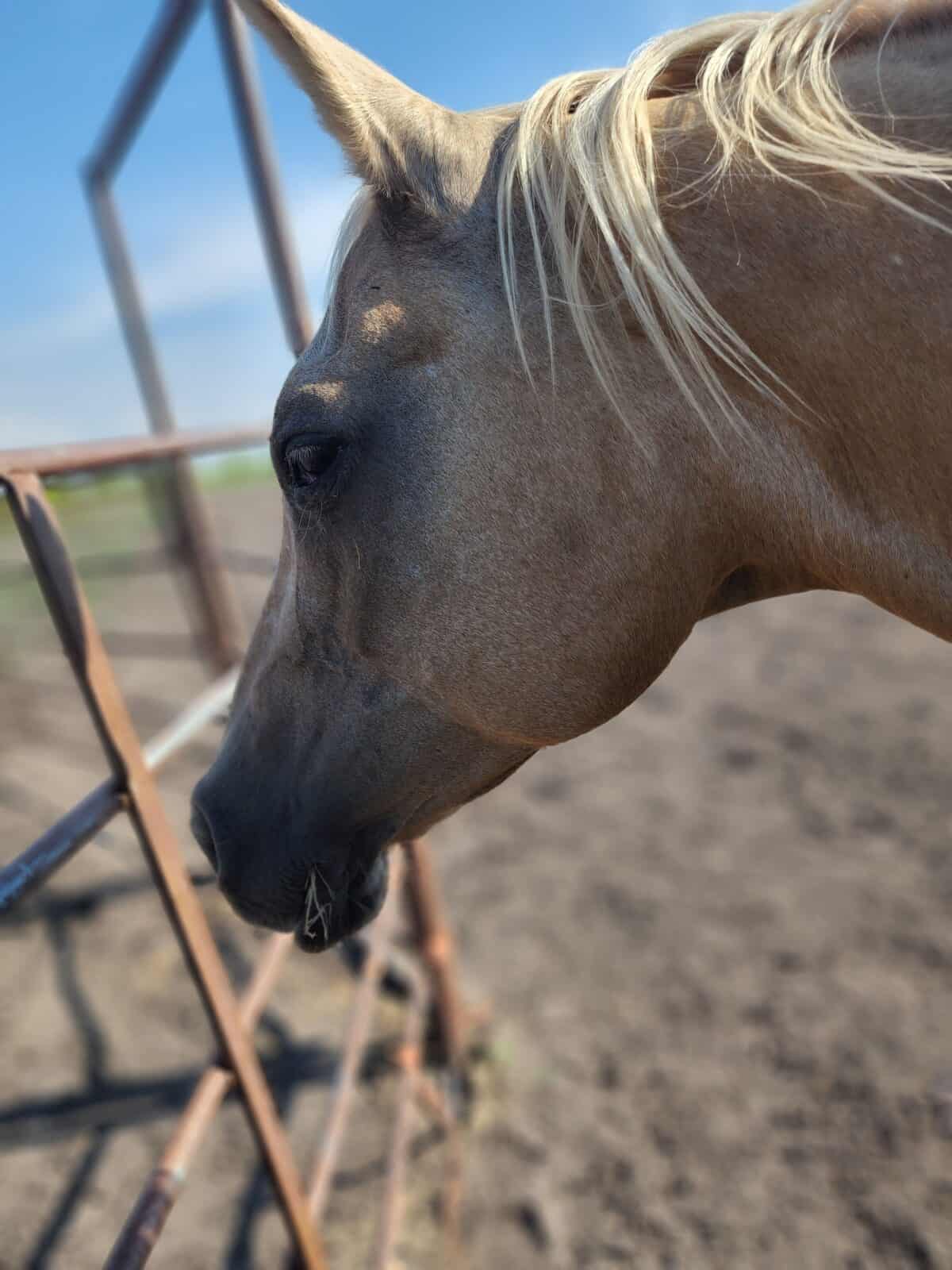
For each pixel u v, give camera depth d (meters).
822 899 3.34
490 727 1.22
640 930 3.29
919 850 3.55
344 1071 2.12
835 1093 2.50
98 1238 2.31
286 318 2.31
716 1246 2.16
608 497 1.10
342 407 1.11
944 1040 2.63
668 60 1.11
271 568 3.70
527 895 3.58
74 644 1.31
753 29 1.13
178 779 4.73
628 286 1.02
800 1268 2.08
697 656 6.24
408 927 3.43
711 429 1.06
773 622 6.83
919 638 5.98
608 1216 2.26
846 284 1.01
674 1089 2.60
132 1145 2.59
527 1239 2.22
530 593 1.12
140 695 6.03
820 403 1.06
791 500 1.12
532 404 1.08
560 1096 2.63
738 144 1.05
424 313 1.10
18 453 1.31
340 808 1.28
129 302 3.83
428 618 1.15
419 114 1.11
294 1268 1.67
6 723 5.56
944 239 0.98
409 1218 2.31
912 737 4.48
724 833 3.87
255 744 1.32
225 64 2.18
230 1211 2.37
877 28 1.06
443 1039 2.73
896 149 0.97
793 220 1.02
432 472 1.11
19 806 4.52
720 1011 2.86
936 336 0.99
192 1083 2.78
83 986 3.24
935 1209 2.16
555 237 1.04
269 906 1.33
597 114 1.06
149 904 3.65
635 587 1.13
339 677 1.24
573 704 1.19
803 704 5.09
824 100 1.01
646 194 1.01
